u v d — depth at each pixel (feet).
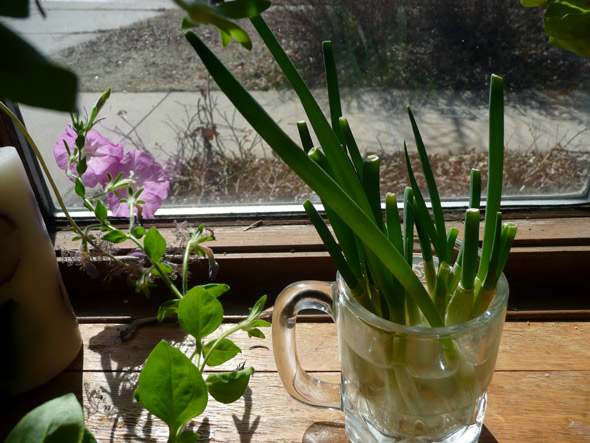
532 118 2.17
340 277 1.34
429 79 2.11
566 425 1.53
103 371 1.75
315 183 0.86
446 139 2.23
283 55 0.98
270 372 1.74
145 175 1.83
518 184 2.27
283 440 1.53
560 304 2.04
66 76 0.23
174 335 1.90
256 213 2.27
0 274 1.46
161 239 1.57
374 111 2.16
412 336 1.14
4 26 0.24
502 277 1.27
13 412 1.61
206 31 2.00
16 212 1.45
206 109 2.16
